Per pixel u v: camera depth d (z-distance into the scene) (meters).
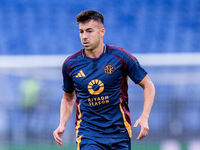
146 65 32.56
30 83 32.91
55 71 33.12
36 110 32.12
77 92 14.45
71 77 14.46
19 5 54.19
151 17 53.94
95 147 13.79
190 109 31.55
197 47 51.56
